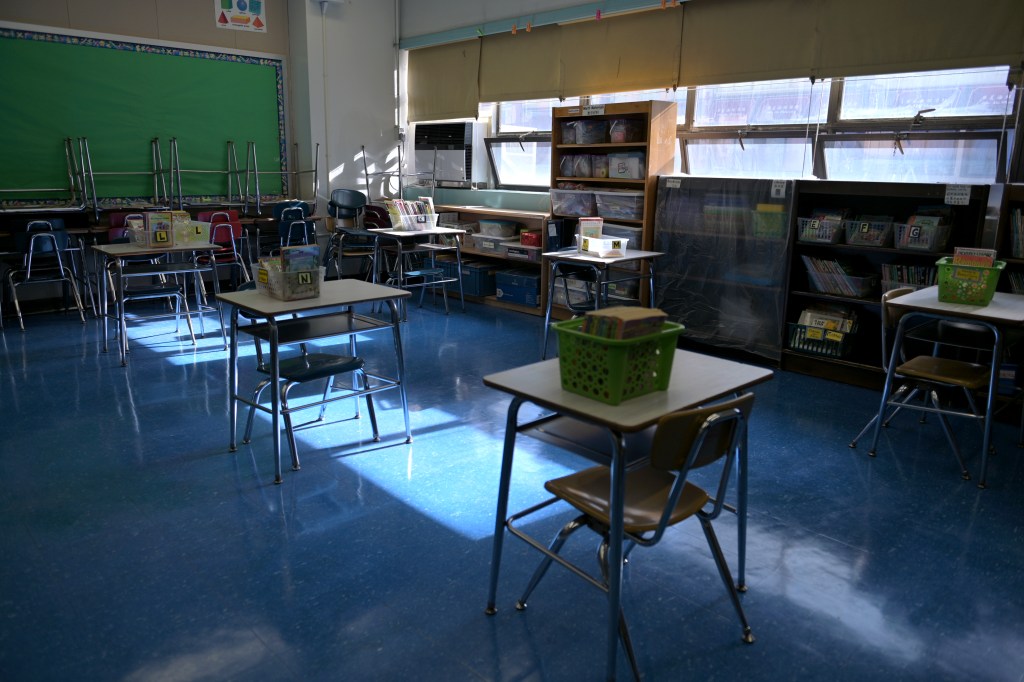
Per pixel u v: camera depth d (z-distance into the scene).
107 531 2.70
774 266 4.81
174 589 2.34
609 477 2.17
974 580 2.44
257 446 3.51
